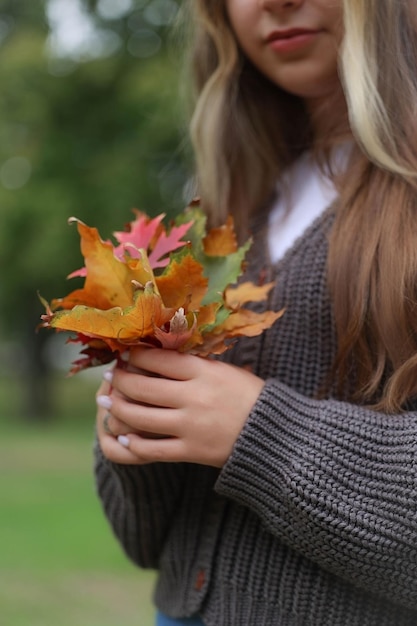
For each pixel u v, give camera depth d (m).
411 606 0.79
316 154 0.98
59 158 6.53
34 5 6.67
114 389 0.88
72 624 2.18
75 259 6.49
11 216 6.49
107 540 3.12
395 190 0.87
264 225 1.00
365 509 0.79
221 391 0.84
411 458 0.78
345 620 0.83
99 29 6.32
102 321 0.80
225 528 0.90
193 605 0.91
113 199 6.15
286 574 0.85
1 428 7.88
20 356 9.73
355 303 0.85
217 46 1.07
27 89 6.31
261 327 0.83
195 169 1.13
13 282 7.24
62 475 4.75
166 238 0.88
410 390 0.82
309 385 0.89
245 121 1.07
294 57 0.94
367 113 0.88
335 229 0.89
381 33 0.90
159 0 6.00
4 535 3.19
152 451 0.85
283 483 0.81
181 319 0.81
